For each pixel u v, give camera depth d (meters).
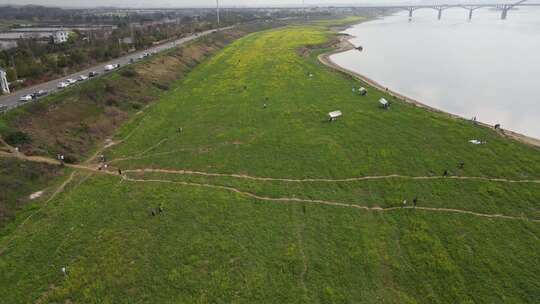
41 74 79.50
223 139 55.38
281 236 34.28
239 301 27.55
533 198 39.12
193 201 39.59
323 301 27.61
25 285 28.89
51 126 52.66
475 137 54.56
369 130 57.56
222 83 86.00
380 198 40.06
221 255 31.95
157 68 89.56
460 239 33.56
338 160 48.28
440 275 29.80
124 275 29.84
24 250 32.22
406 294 28.25
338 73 95.00
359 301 27.61
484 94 83.81
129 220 36.47
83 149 51.28
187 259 31.48
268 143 53.75
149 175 45.25
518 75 99.94
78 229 35.09
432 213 37.25
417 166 46.31
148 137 56.38
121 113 64.44
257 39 156.12
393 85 91.44
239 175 45.22
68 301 27.62
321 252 32.34
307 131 57.66
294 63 104.75
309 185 42.75
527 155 48.72
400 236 34.25
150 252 32.28
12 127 48.84
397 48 149.00
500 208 37.78
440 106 75.94
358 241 33.62
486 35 186.62
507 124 66.75
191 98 75.12
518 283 28.88
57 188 41.78
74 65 88.75
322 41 151.88
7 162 42.38
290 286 28.89
